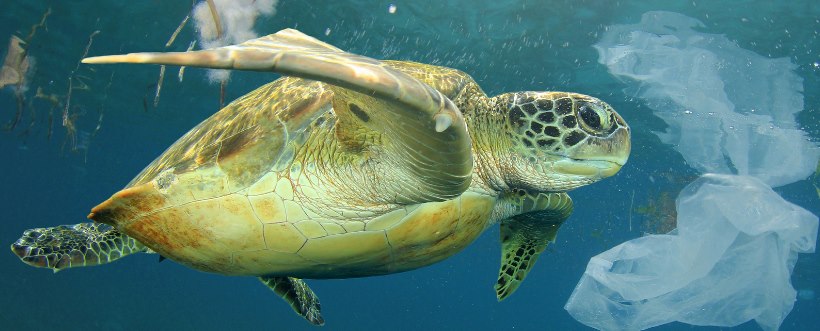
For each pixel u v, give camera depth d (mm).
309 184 2217
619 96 12953
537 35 10406
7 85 15547
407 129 1704
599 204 25859
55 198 59625
